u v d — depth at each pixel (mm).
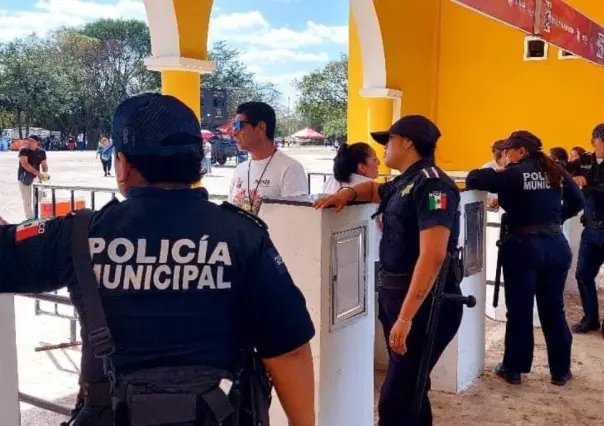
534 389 4180
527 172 3910
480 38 9766
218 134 33844
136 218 1401
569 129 9430
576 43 6332
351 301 3010
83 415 1389
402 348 2602
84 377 1421
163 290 1357
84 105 49312
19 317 5637
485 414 3793
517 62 9625
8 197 17953
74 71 48875
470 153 10016
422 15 9383
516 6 4406
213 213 1441
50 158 36250
